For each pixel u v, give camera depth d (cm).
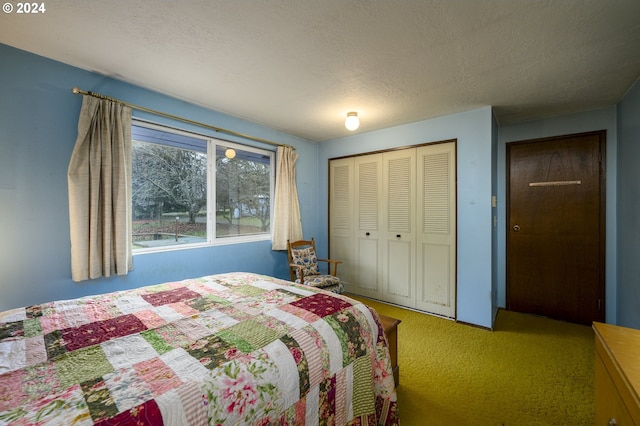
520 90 235
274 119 314
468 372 197
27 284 181
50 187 189
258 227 347
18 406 69
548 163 302
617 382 84
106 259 204
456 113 291
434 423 149
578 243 286
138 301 150
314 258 348
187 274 266
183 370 87
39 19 148
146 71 206
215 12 143
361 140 372
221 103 268
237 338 108
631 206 228
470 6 137
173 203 264
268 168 360
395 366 181
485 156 273
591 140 280
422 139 316
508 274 325
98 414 67
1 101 171
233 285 182
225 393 82
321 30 158
